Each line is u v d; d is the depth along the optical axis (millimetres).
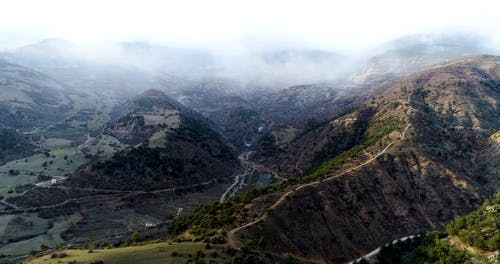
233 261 166000
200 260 159000
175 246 173875
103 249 177000
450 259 173875
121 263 155875
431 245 195750
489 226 180500
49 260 163625
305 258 192875
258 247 184500
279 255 186000
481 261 165375
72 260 157750
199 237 189000
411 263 197625
